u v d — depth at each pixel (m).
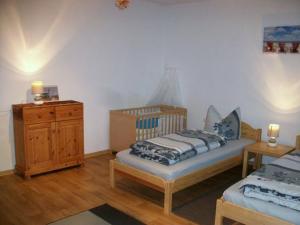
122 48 5.25
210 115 4.71
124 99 5.44
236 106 4.93
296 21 4.14
